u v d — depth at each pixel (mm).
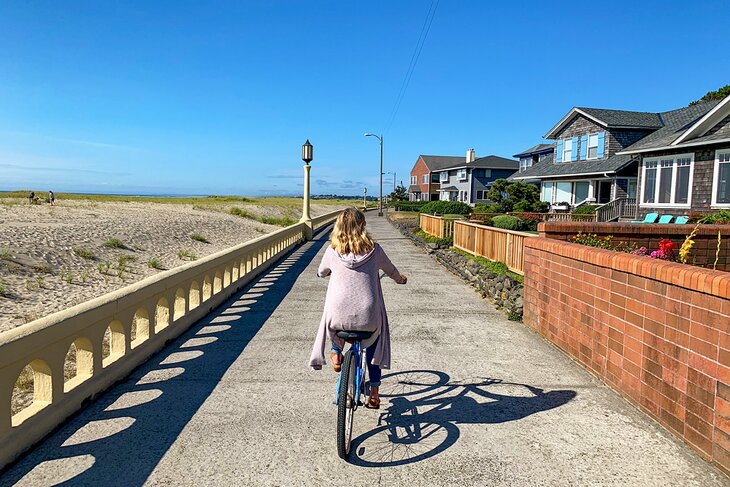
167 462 3180
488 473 3070
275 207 49938
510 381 4652
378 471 3100
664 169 21406
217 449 3357
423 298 8648
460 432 3629
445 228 17609
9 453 3107
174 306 6305
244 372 4898
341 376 3182
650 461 3184
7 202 28125
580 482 2959
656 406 3742
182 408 4027
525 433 3598
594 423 3744
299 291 9375
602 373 4613
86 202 34906
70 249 14055
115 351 4758
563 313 5504
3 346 3016
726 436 2996
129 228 20078
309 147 21188
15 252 12367
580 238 6562
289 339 6090
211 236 23125
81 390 3973
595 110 30891
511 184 37312
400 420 3842
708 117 18094
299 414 3924
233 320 7055
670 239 6785
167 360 5262
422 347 5746
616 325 4332
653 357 3770
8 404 3137
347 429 3299
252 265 10875
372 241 3475
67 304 9211
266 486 2926
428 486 2936
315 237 23062
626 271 4117
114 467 3113
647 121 29469
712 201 18781
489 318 7180
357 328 3363
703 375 3195
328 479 3004
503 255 10156
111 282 11633
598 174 27844
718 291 3002
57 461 3178
